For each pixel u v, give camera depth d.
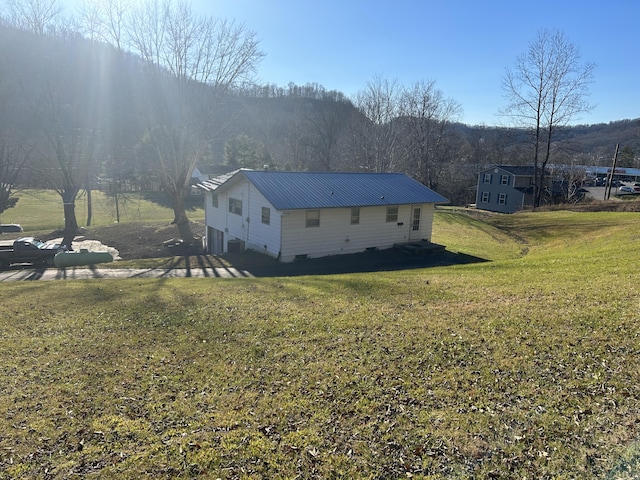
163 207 49.78
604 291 8.86
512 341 6.85
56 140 30.33
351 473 4.10
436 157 55.28
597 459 4.01
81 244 26.50
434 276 12.95
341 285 12.02
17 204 47.34
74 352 7.66
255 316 9.22
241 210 21.89
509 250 23.30
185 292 12.03
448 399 5.34
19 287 13.47
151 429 5.07
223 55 30.08
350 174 23.12
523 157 72.94
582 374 5.64
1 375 6.72
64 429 5.14
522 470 3.97
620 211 32.25
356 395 5.60
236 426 5.03
